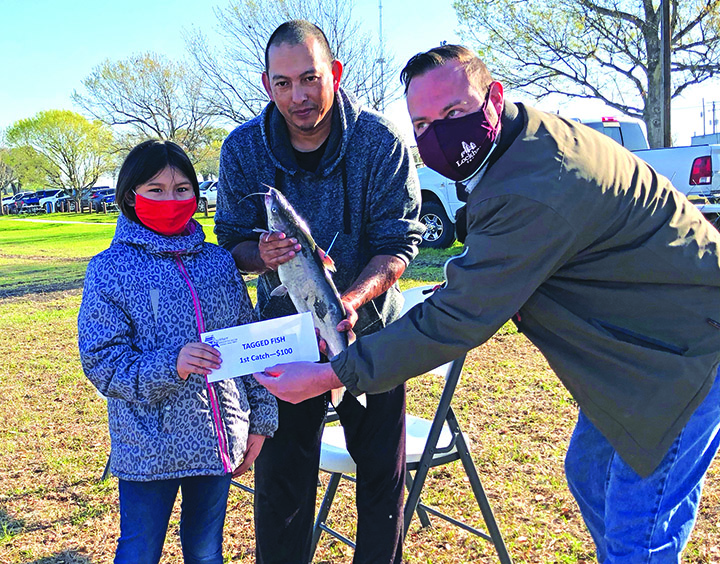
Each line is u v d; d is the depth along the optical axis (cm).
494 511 356
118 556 222
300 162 264
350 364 209
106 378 218
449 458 279
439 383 566
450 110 196
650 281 200
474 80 196
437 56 198
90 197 4853
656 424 201
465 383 559
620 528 216
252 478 413
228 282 246
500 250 188
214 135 4006
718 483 373
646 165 209
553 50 2255
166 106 4091
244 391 248
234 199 270
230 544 337
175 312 230
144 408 225
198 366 219
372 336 209
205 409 231
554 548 321
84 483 406
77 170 5153
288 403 258
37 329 818
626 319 203
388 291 279
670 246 199
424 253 1168
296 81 235
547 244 187
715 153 1002
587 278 201
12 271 1381
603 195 189
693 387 199
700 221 211
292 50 232
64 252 1731
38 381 609
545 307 207
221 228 277
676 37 2181
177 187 230
